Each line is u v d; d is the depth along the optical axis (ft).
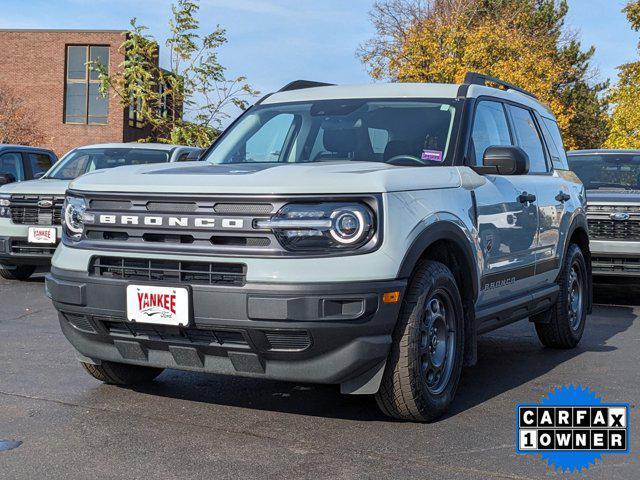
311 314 13.10
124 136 148.46
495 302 18.10
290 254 13.32
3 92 145.38
